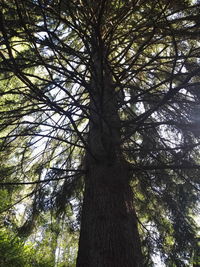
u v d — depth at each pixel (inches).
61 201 189.3
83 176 199.8
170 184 200.5
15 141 206.7
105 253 94.7
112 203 109.7
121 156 132.0
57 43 196.1
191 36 162.4
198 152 193.9
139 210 217.3
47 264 173.0
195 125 123.1
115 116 148.9
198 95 184.9
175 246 199.3
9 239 152.3
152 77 229.6
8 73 181.9
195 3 161.2
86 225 109.2
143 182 202.2
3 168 196.1
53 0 124.8
